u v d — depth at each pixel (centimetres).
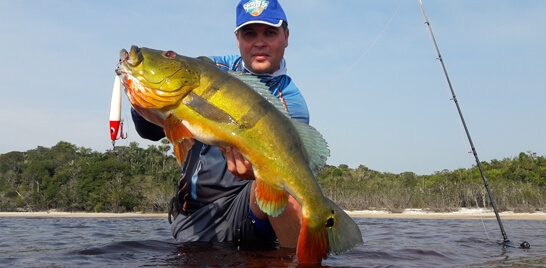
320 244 113
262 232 153
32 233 261
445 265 130
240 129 108
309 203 112
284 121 113
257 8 158
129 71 110
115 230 291
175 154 113
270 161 110
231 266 116
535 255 158
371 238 228
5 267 115
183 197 167
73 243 182
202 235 164
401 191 1720
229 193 159
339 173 2170
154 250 143
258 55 160
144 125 155
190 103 107
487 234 274
